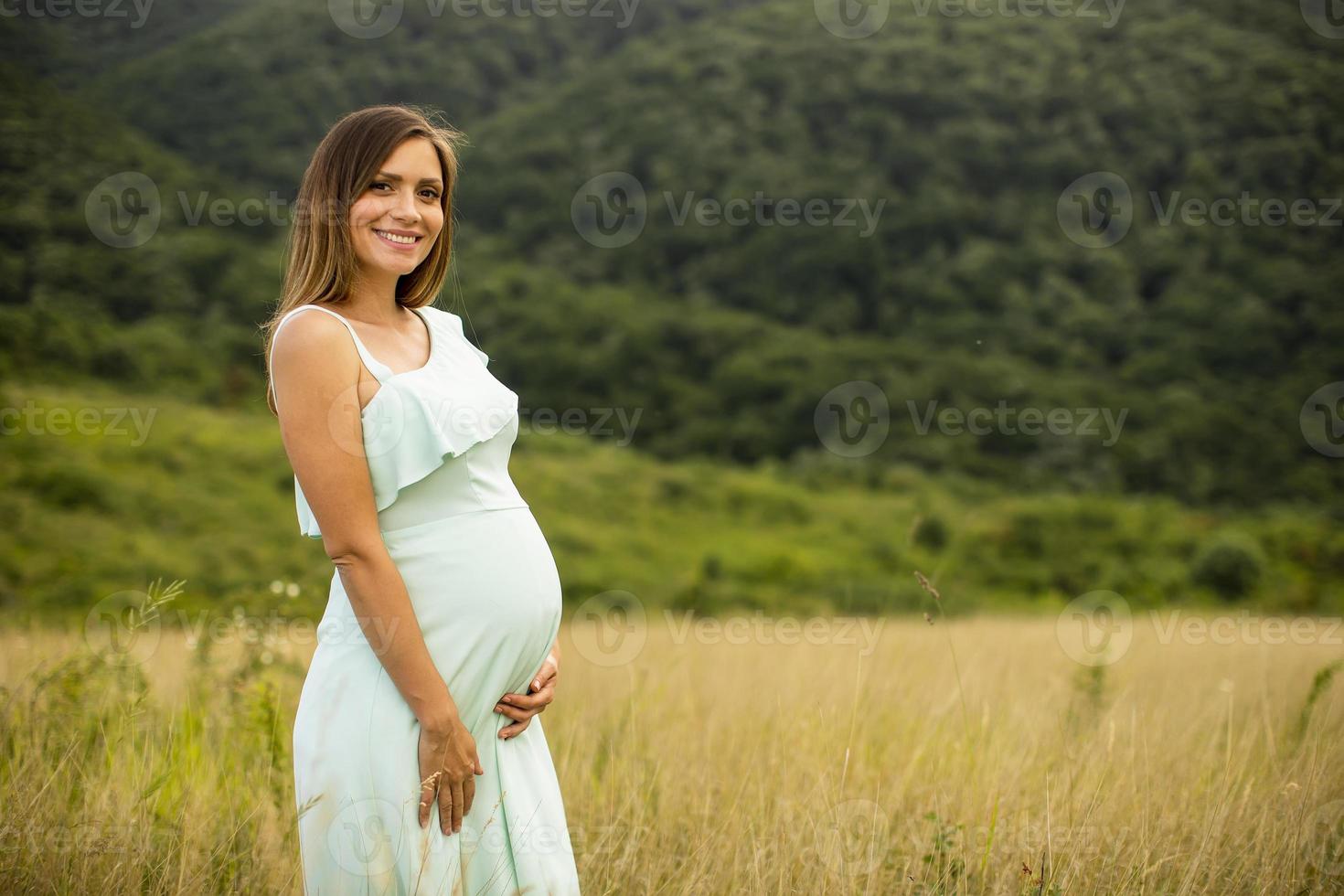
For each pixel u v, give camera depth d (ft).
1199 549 151.12
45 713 12.58
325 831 7.79
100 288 196.95
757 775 13.07
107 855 9.96
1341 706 16.97
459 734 7.85
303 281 8.32
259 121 287.07
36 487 126.00
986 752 13.83
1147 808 11.28
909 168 296.92
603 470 193.47
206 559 116.57
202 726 13.91
